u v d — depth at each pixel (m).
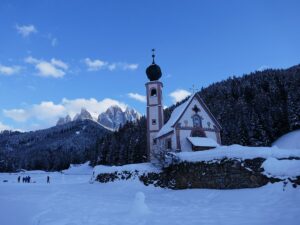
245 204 18.70
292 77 112.75
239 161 25.19
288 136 80.62
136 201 18.02
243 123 81.81
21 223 15.95
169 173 33.44
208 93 145.50
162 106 55.62
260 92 118.50
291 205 16.28
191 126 45.09
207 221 14.44
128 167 41.41
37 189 39.84
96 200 26.14
